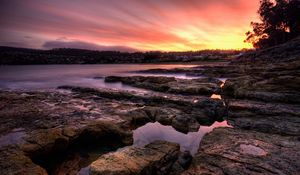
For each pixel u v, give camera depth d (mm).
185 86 28109
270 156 9375
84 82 47688
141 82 36656
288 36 89625
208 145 10867
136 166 8695
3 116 15664
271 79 21609
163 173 9320
